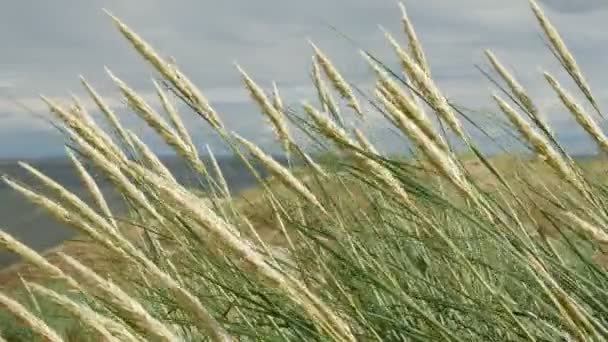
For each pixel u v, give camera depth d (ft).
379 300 9.18
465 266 8.25
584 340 6.48
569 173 7.82
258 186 9.98
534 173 10.05
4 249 6.75
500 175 7.82
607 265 8.62
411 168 8.12
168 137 10.09
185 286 9.58
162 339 5.38
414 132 7.16
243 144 10.13
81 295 7.45
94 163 8.00
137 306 5.43
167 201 5.41
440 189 9.42
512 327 8.41
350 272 9.14
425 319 8.04
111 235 7.53
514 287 10.18
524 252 7.02
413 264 11.03
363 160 7.97
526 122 7.62
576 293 8.07
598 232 6.10
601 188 9.51
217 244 5.48
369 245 10.75
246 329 8.91
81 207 7.63
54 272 6.75
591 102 10.01
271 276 5.57
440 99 7.78
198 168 10.42
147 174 5.40
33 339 10.03
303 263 10.03
